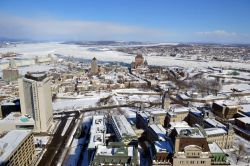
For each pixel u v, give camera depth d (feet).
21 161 620.49
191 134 550.77
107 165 533.96
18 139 628.28
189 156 526.98
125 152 550.36
